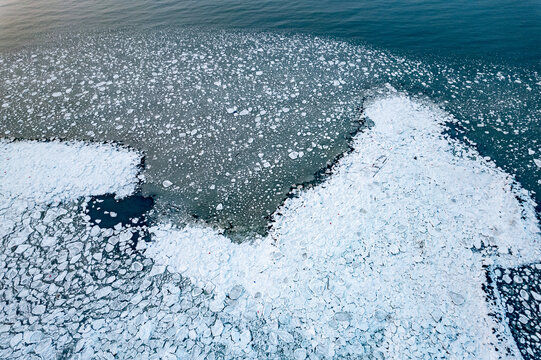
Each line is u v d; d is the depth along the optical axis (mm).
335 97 8164
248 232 5289
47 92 8305
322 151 6688
